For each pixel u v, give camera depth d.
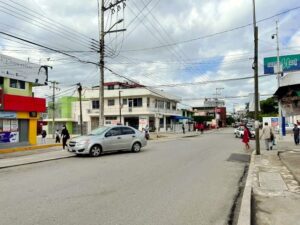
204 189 8.78
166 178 10.35
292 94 19.86
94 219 6.10
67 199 7.64
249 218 5.96
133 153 18.30
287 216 6.23
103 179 10.17
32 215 6.36
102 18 23.16
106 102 58.59
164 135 45.09
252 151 19.34
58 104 62.09
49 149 22.72
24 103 23.69
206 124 83.75
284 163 13.52
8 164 14.55
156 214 6.45
